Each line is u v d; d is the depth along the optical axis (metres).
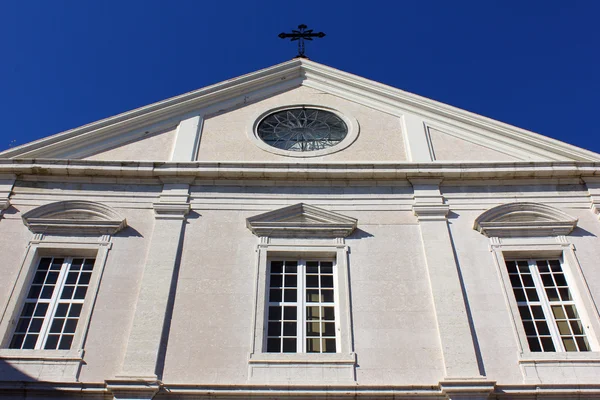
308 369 9.34
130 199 12.03
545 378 9.23
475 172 12.34
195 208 11.84
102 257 10.86
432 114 14.20
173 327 9.86
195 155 13.13
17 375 9.16
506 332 9.87
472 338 9.73
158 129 13.85
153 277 10.49
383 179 12.41
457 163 12.50
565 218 11.57
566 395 8.88
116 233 11.31
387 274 10.69
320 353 9.53
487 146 13.43
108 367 9.36
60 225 11.27
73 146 13.27
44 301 10.41
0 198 11.81
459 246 11.20
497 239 11.30
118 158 13.13
